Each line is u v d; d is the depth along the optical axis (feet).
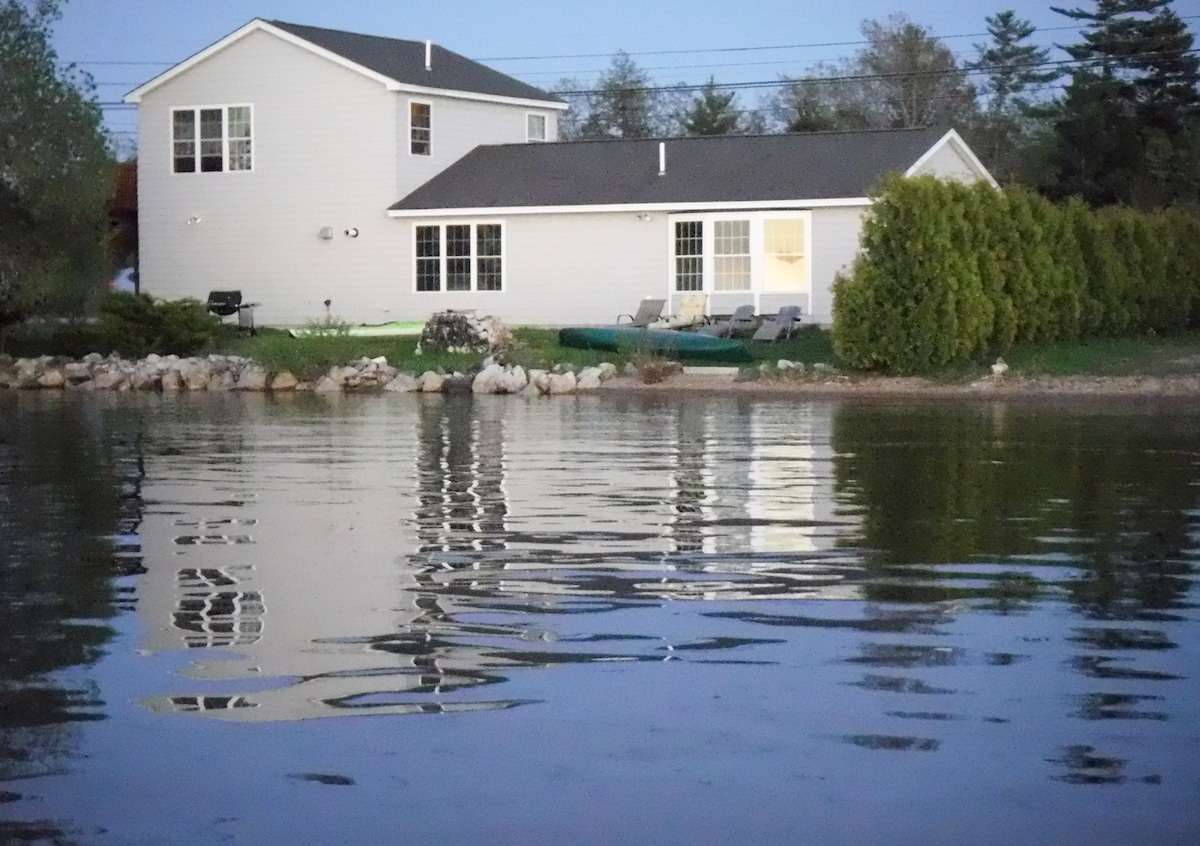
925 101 275.18
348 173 142.61
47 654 26.27
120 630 28.02
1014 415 76.48
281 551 36.14
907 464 53.83
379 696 23.62
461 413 79.97
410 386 99.04
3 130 116.26
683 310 124.16
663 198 129.90
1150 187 198.90
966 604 30.01
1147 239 126.52
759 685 24.16
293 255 145.59
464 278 138.72
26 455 58.59
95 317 135.33
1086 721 22.29
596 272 133.28
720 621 28.55
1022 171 220.02
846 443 61.77
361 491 47.01
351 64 140.67
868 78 248.32
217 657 26.03
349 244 143.02
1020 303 106.73
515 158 145.28
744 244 127.95
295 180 144.77
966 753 20.92
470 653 26.21
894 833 18.28
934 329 97.25
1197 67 214.07
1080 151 204.64
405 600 30.48
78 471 53.01
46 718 22.58
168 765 20.57
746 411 80.12
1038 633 27.61
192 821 18.69
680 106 275.80
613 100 276.62
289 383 102.94
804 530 38.99
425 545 36.88
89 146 120.57
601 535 38.27
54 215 120.26
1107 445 60.54
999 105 276.82
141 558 35.27
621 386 97.45
